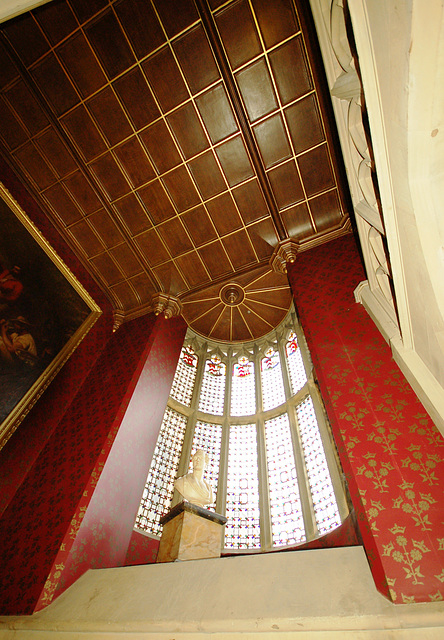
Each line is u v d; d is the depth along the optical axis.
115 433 6.91
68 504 5.88
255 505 7.86
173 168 8.47
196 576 4.28
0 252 7.58
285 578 3.80
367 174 4.20
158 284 10.47
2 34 6.90
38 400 7.67
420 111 2.30
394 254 3.64
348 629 3.03
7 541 5.95
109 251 9.89
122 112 7.74
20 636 4.34
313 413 8.57
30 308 7.98
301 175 8.45
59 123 7.92
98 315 9.77
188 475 6.50
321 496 7.00
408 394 4.74
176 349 10.47
